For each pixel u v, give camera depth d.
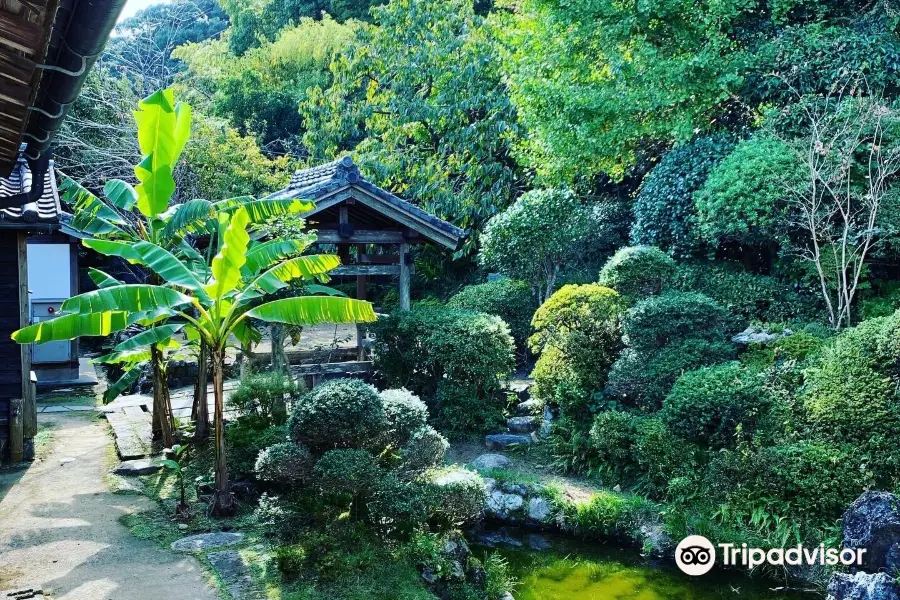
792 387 8.22
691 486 7.51
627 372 9.05
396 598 5.36
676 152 11.98
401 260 11.20
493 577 6.47
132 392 13.13
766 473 7.09
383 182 17.78
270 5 28.94
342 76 19.14
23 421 9.09
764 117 11.24
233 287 6.51
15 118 4.46
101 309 5.84
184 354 10.16
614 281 10.74
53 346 13.55
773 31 12.09
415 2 17.78
